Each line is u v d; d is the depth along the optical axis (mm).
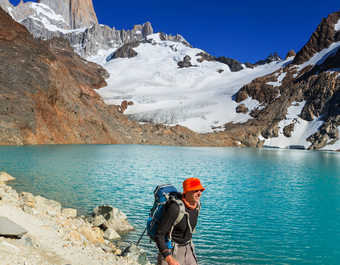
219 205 16812
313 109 144500
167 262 3238
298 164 47406
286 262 9000
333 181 28016
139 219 12766
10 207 8547
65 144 70250
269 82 192000
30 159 35531
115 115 107438
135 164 36969
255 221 13562
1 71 67500
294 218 14359
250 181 27016
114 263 6445
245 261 8906
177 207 3213
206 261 8750
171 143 108500
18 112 63594
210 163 43875
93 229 10156
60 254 5785
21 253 5086
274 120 150125
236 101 195875
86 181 22266
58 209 12172
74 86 95500
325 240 11133
